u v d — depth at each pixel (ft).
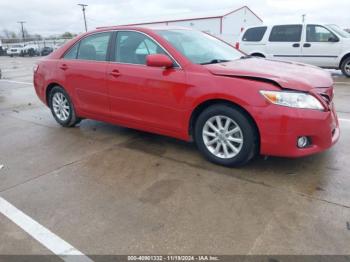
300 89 9.38
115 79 13.01
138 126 13.11
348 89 24.80
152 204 9.04
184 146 13.32
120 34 13.25
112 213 8.68
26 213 8.84
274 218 8.14
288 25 31.83
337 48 30.35
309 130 9.46
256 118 9.70
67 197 9.61
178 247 7.28
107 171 11.28
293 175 10.31
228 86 10.05
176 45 11.82
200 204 8.93
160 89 11.61
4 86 33.30
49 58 16.49
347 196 8.98
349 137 13.41
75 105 15.48
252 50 33.94
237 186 9.79
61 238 7.74
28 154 13.15
